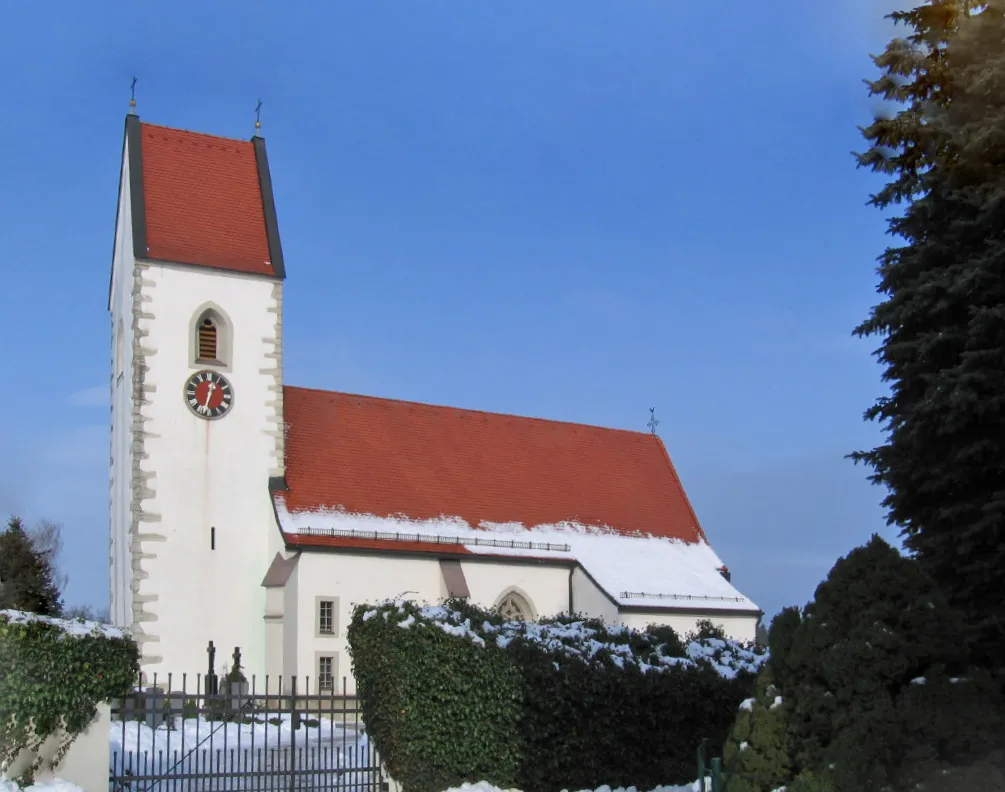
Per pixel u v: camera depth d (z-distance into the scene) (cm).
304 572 4566
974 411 2469
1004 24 2659
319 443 5106
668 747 2453
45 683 1903
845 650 1734
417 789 2203
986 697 1705
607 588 5222
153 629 4434
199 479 4628
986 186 2612
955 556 2556
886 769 1648
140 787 2272
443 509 5184
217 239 4866
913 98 2839
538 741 2266
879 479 2753
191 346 4697
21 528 5334
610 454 6206
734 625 5547
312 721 3509
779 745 1786
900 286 2750
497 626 2397
